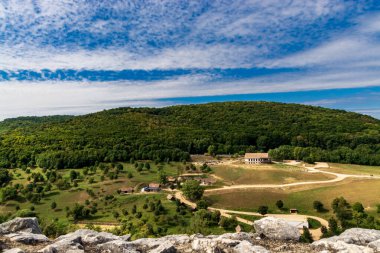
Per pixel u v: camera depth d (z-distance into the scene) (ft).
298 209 248.11
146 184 358.43
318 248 51.80
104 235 60.29
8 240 55.77
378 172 371.97
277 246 54.13
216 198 287.07
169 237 58.80
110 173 378.73
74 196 322.14
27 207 296.30
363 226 192.75
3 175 368.07
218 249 49.42
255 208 258.37
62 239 55.62
